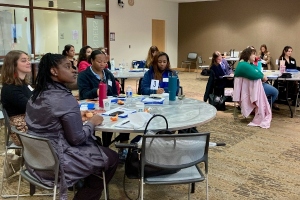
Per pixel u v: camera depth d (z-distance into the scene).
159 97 3.07
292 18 10.37
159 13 12.05
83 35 9.66
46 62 1.80
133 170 1.99
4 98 2.57
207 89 5.78
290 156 3.47
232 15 11.66
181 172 1.99
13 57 2.57
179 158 1.85
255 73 4.52
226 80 5.66
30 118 1.86
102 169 1.96
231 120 5.04
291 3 10.31
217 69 5.66
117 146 1.91
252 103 4.69
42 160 1.82
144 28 11.52
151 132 1.94
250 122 4.82
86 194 2.09
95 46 10.05
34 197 2.53
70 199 2.50
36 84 1.85
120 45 10.75
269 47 11.00
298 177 2.93
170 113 2.46
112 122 2.14
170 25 12.67
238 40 11.66
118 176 2.93
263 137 4.16
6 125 2.38
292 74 5.55
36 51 8.70
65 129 1.80
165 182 1.85
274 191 2.65
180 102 2.93
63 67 1.80
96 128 2.00
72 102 1.81
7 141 2.48
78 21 9.52
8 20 8.03
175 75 3.34
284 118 5.20
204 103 2.89
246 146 3.80
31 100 1.86
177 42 13.16
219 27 12.02
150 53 6.14
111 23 10.36
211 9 12.10
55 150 1.78
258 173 3.02
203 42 12.49
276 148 3.73
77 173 1.84
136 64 7.39
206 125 4.74
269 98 4.95
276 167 3.16
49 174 1.84
